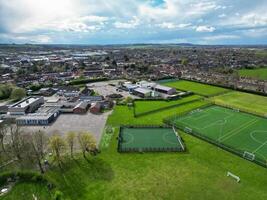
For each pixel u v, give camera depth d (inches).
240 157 2977.4
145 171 2635.3
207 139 3415.4
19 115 4389.8
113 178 2497.5
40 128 3855.8
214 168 2716.5
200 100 5605.3
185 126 3937.0
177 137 3555.6
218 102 5388.8
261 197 2245.3
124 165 2755.9
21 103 4810.5
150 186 2375.7
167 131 3786.9
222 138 3501.5
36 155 2684.5
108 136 3540.8
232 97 5895.7
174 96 5762.8
